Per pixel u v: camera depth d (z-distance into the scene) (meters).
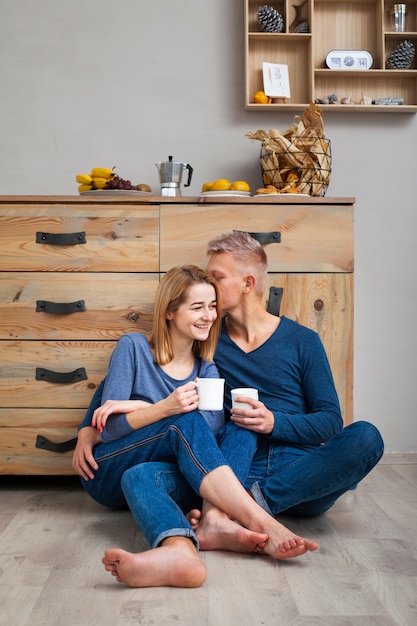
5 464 2.27
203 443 1.70
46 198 2.25
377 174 2.76
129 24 2.71
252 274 2.06
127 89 2.72
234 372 2.08
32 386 2.26
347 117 2.75
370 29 2.73
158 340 1.99
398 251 2.78
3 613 1.33
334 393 2.00
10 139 2.70
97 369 2.26
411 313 2.79
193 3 2.72
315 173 2.47
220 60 2.72
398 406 2.79
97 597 1.40
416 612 1.33
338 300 2.27
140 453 1.82
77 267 2.26
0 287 2.26
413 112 2.75
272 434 1.90
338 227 2.27
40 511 2.04
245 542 1.60
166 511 1.57
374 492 2.25
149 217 2.26
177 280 1.95
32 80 2.70
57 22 2.70
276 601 1.38
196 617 1.31
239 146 2.73
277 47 2.72
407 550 1.69
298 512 1.93
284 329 2.08
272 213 2.26
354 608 1.35
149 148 2.72
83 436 1.98
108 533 1.83
